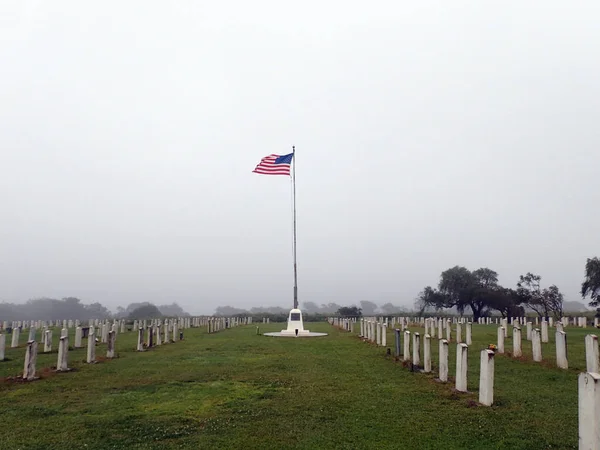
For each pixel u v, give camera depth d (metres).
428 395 11.48
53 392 12.27
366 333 29.34
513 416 9.41
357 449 7.62
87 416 9.82
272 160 36.00
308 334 33.03
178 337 30.75
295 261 36.38
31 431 8.80
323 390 12.15
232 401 11.02
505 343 24.30
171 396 11.66
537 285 57.97
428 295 66.94
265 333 35.91
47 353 21.22
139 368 16.25
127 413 10.02
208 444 7.93
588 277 51.09
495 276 64.25
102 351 21.78
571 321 45.53
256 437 8.25
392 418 9.41
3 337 19.00
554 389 12.10
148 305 88.75
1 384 13.34
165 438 8.32
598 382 6.81
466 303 63.06
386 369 15.65
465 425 8.86
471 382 13.10
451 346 23.44
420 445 7.78
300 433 8.45
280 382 13.34
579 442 7.02
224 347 23.67
